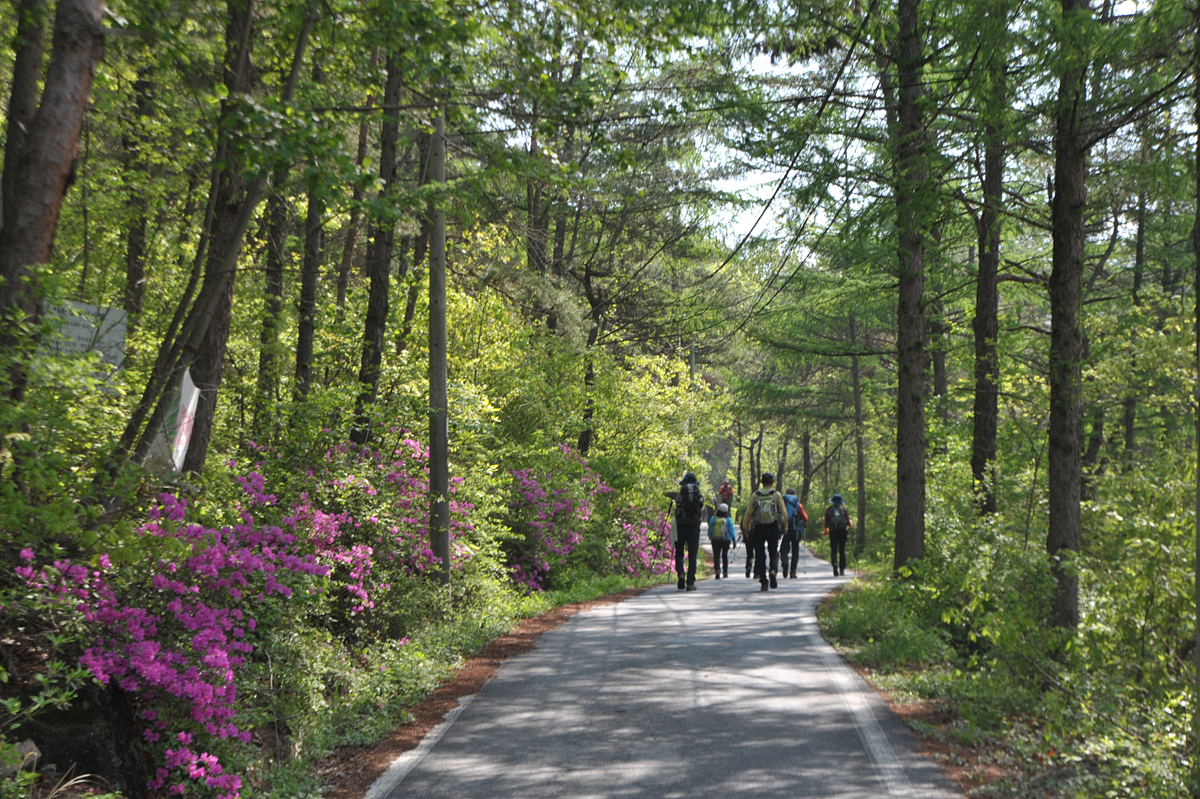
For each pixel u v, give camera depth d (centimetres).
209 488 764
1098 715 661
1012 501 1517
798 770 611
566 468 1991
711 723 734
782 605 1530
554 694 848
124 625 556
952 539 1175
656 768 616
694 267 2806
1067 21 841
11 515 511
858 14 1160
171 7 788
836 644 1106
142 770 534
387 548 1102
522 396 1981
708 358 3978
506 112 924
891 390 3297
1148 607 725
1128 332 1286
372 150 1559
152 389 749
